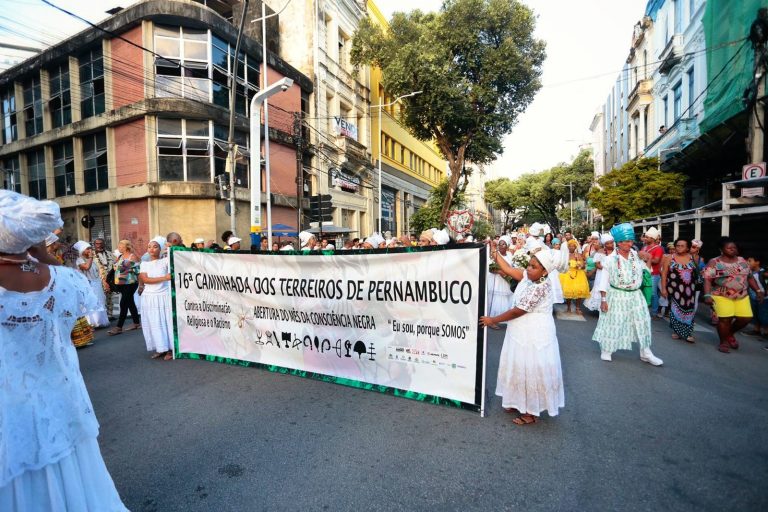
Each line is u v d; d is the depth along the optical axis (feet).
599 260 29.09
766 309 23.31
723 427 12.26
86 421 6.67
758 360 19.03
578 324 27.89
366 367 15.19
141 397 14.90
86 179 61.98
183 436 11.93
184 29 55.01
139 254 56.18
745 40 37.99
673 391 15.24
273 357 17.31
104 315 27.66
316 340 16.17
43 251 6.72
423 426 12.39
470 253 13.05
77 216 62.23
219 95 57.72
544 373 12.09
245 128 60.23
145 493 9.28
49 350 6.27
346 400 14.39
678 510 8.53
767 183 29.78
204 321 18.88
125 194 55.42
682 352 20.54
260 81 63.93
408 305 14.17
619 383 16.19
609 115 127.03
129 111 54.49
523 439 11.60
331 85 79.77
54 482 6.17
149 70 53.83
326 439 11.63
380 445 11.27
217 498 9.08
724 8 43.14
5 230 5.62
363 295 14.98
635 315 18.44
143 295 19.58
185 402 14.38
